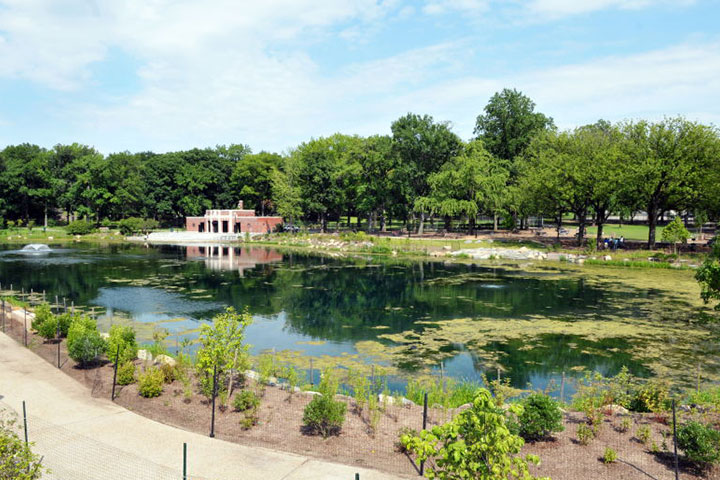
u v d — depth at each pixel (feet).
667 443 43.47
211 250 268.82
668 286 139.13
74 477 37.29
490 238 264.31
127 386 58.90
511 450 27.40
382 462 40.68
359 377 65.05
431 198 273.13
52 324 78.79
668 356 78.38
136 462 40.04
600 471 38.91
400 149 288.92
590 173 199.82
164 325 99.91
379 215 416.87
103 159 395.96
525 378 69.92
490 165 267.80
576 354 80.07
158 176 404.16
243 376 60.90
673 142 189.57
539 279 154.51
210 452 42.19
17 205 391.86
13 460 30.96
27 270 181.37
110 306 118.62
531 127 304.30
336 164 346.54
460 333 94.17
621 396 54.75
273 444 44.01
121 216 432.25
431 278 160.66
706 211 210.38
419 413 51.78
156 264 202.59
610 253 196.44
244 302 124.67
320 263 206.59
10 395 55.01
